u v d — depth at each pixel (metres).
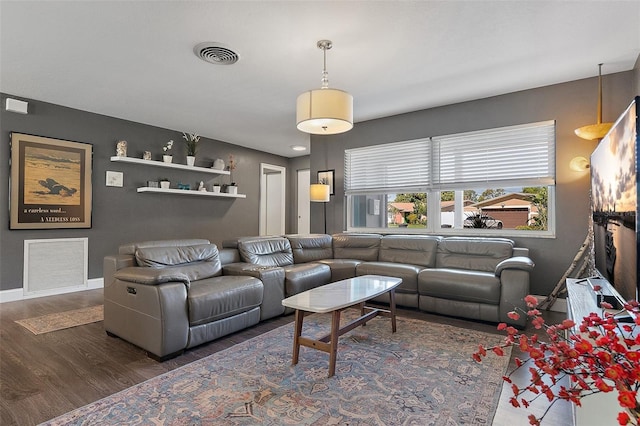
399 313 3.53
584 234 3.48
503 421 1.67
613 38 2.69
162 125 5.29
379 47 2.83
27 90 3.82
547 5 2.27
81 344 2.65
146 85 3.66
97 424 1.64
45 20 2.43
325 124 2.78
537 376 0.77
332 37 2.67
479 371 2.19
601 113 3.39
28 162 4.08
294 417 1.70
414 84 3.63
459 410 1.76
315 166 5.59
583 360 0.72
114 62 3.11
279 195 7.86
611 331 0.74
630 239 1.51
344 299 2.34
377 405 1.80
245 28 2.54
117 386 2.01
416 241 4.15
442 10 2.32
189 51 2.90
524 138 3.84
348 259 4.48
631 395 0.62
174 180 5.57
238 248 3.83
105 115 4.75
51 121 4.26
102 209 4.72
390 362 2.33
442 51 2.90
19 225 4.02
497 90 3.83
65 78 3.47
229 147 6.53
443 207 4.47
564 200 3.59
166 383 2.04
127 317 2.59
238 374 2.16
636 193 1.40
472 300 3.18
